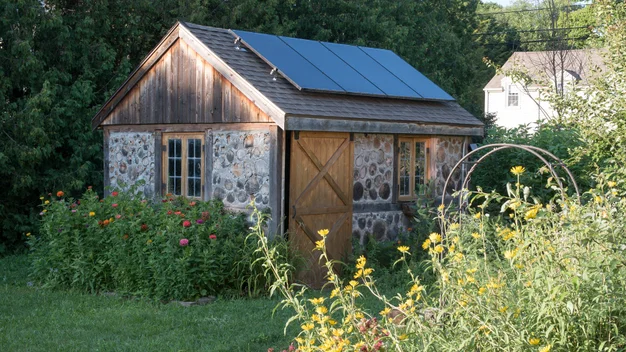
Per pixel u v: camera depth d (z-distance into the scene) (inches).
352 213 477.7
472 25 1257.4
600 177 247.4
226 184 465.1
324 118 436.1
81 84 622.5
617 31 375.9
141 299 390.9
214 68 466.6
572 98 397.4
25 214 624.7
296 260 420.2
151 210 427.5
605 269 181.0
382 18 932.6
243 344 300.4
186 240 388.2
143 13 722.8
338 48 558.3
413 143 530.0
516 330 168.9
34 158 573.0
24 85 613.9
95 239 422.6
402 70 573.0
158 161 508.7
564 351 176.9
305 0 923.4
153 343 303.0
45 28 606.2
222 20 770.8
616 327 175.9
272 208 434.6
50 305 383.2
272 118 421.4
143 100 516.7
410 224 520.4
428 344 172.6
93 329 330.0
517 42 1738.4
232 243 405.7
